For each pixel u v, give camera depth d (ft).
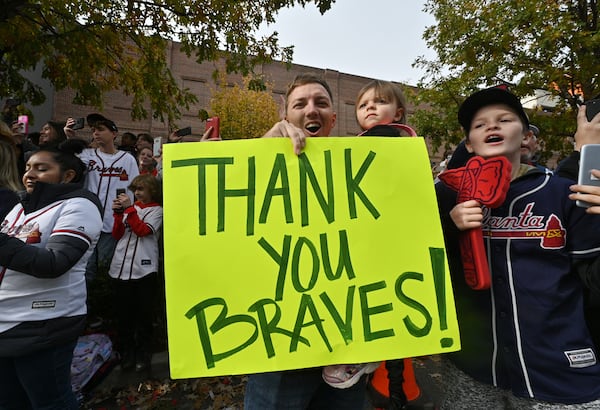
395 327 4.05
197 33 17.51
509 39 23.17
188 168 4.19
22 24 13.76
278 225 4.17
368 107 6.10
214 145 4.30
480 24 24.43
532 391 4.01
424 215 4.35
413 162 4.48
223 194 4.17
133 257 9.98
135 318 10.11
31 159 6.45
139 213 10.30
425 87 28.84
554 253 4.07
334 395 4.67
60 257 5.40
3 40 13.21
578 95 23.15
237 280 3.97
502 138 4.33
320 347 3.93
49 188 6.01
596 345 4.23
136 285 10.04
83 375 8.21
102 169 12.85
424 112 28.78
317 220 4.23
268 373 4.32
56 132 12.89
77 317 5.94
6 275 5.42
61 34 14.58
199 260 3.96
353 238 4.22
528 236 4.17
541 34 21.29
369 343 4.00
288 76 63.26
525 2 21.66
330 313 4.02
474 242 4.02
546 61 23.00
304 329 3.96
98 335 9.04
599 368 3.93
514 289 4.17
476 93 4.46
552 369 3.95
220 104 54.75
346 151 4.43
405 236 4.28
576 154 5.03
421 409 7.75
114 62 17.97
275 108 58.59
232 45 17.47
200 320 3.84
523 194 4.30
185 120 54.65
